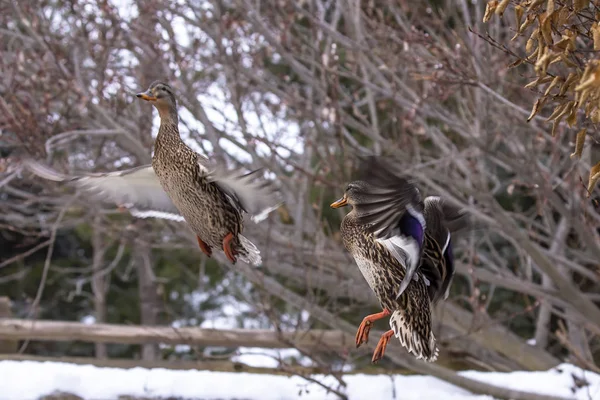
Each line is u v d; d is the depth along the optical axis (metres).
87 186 5.79
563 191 11.34
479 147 9.99
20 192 11.31
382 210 4.64
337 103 10.14
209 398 8.62
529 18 4.63
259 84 11.25
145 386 8.70
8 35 12.06
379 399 8.99
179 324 20.34
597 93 4.15
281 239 10.86
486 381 9.55
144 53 11.41
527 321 15.55
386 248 5.93
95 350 21.08
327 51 10.60
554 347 14.78
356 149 11.08
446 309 10.67
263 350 11.92
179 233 11.02
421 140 12.44
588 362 9.77
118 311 21.81
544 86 8.84
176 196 5.59
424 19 10.86
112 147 12.45
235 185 5.22
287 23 10.81
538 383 9.44
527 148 10.12
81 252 22.38
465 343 11.25
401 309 5.92
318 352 10.30
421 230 5.02
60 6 11.76
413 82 10.89
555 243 11.82
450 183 10.06
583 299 10.20
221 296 19.48
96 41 10.81
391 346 9.31
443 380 9.38
